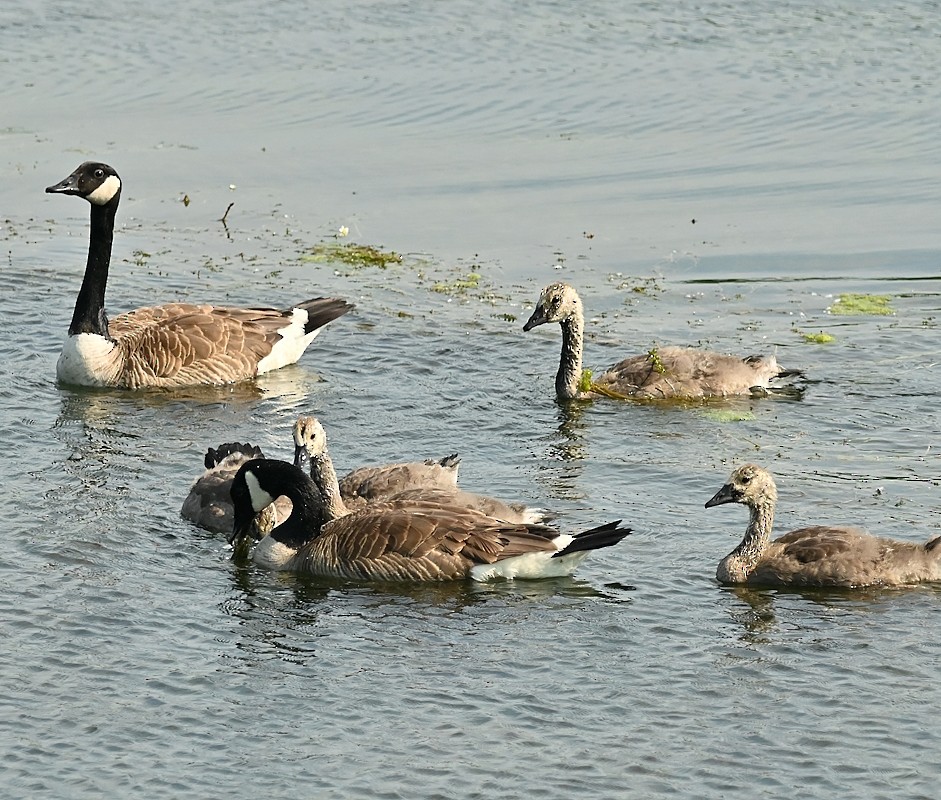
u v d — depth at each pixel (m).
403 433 21.05
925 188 31.56
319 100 36.38
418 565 16.45
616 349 24.34
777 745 12.98
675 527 17.84
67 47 39.34
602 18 42.28
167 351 23.03
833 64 38.72
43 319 25.25
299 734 13.13
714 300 26.48
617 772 12.55
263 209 30.58
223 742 13.00
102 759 12.70
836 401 22.22
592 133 34.72
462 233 29.47
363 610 15.76
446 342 24.61
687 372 22.66
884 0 43.22
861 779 12.48
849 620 15.41
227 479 18.14
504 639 14.99
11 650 14.48
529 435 21.02
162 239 29.03
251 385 23.22
